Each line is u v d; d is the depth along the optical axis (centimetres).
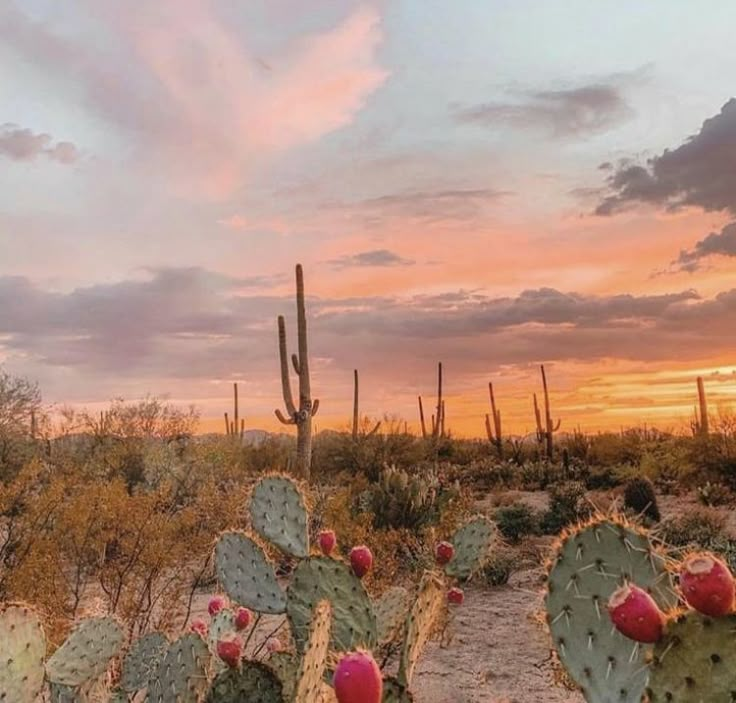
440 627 707
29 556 738
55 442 1878
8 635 292
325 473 2208
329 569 333
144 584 790
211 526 881
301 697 215
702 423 2452
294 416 1772
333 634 325
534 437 3959
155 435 1889
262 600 392
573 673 233
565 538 242
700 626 161
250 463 2216
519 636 741
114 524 768
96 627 369
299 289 1797
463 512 1229
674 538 1113
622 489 2048
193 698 287
